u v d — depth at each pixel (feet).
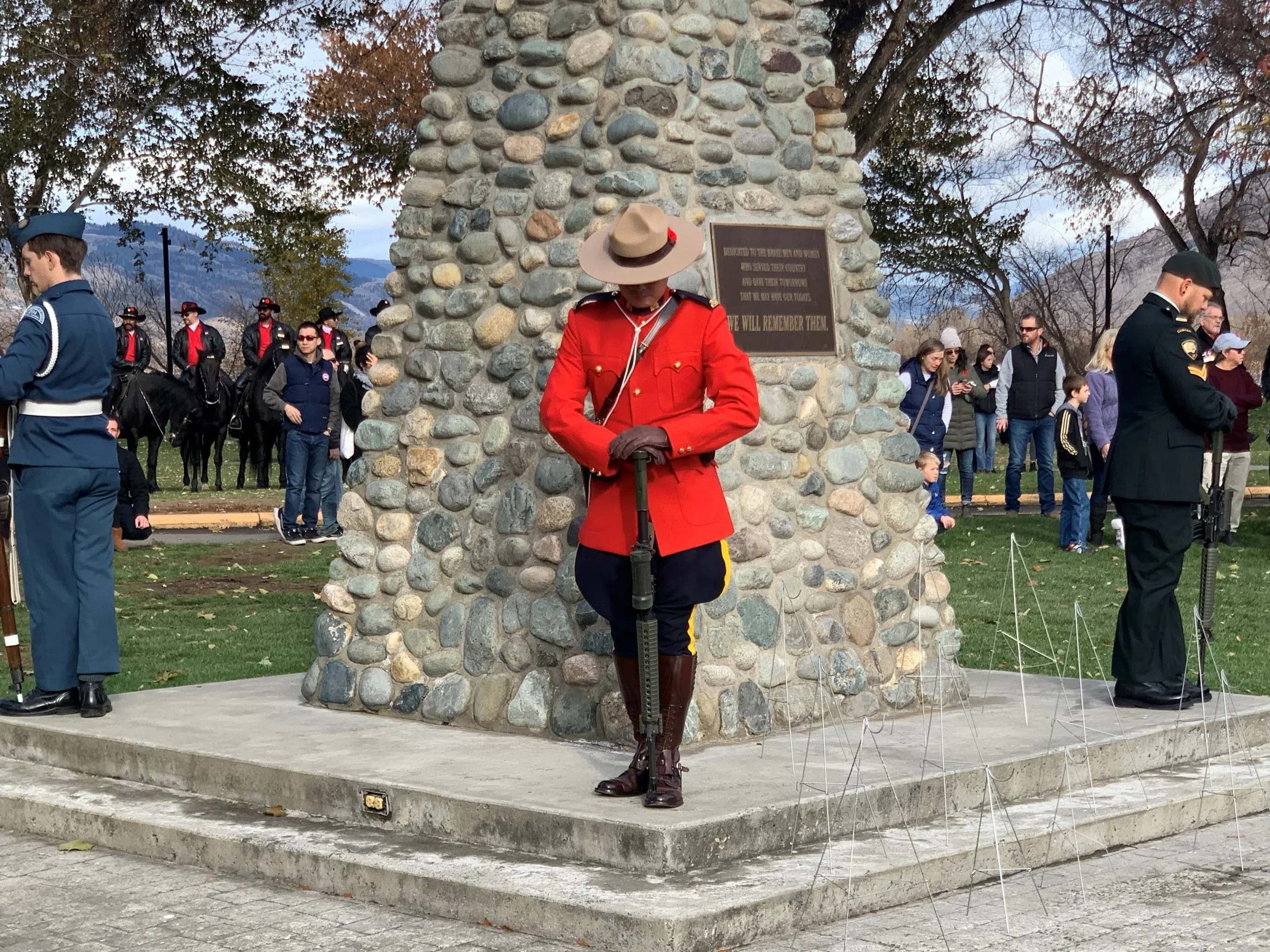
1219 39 71.26
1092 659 29.19
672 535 16.33
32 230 22.21
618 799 16.63
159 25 80.74
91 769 20.56
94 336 22.07
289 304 147.33
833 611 21.61
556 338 20.67
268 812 18.24
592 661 20.07
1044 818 17.69
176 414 70.74
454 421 21.79
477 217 21.75
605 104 20.43
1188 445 22.17
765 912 14.40
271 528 57.82
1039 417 57.11
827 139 22.52
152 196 85.71
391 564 22.33
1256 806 19.67
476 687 21.17
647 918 13.83
